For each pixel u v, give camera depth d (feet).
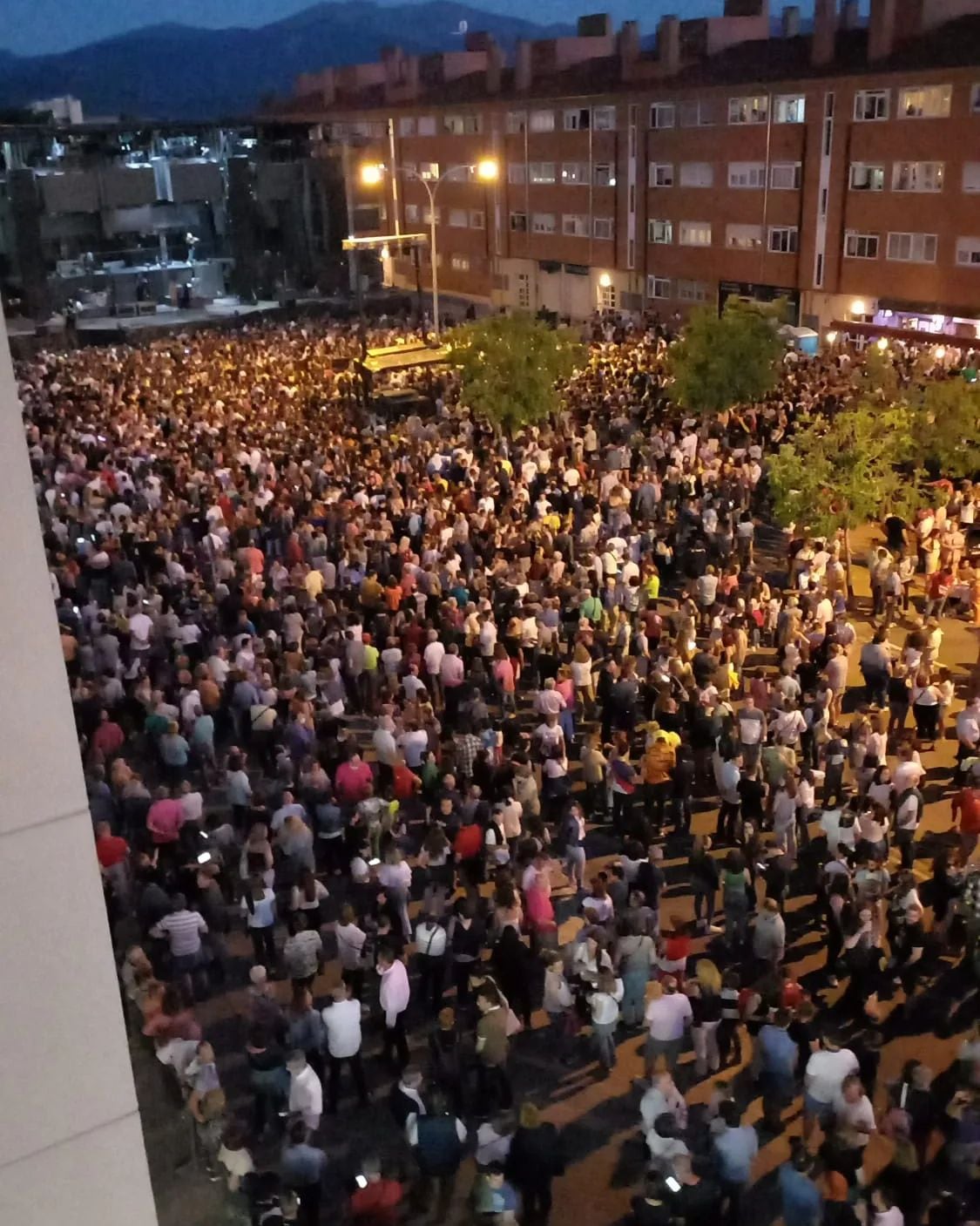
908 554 67.82
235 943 39.42
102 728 43.27
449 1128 27.50
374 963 35.86
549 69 190.80
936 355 117.29
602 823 46.34
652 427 97.35
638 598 58.44
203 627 55.88
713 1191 25.44
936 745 51.26
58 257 224.94
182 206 236.63
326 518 67.92
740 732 44.98
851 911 33.99
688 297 169.07
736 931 36.65
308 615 56.34
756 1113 31.68
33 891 11.45
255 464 82.43
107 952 12.12
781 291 153.99
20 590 10.75
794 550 65.57
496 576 58.34
